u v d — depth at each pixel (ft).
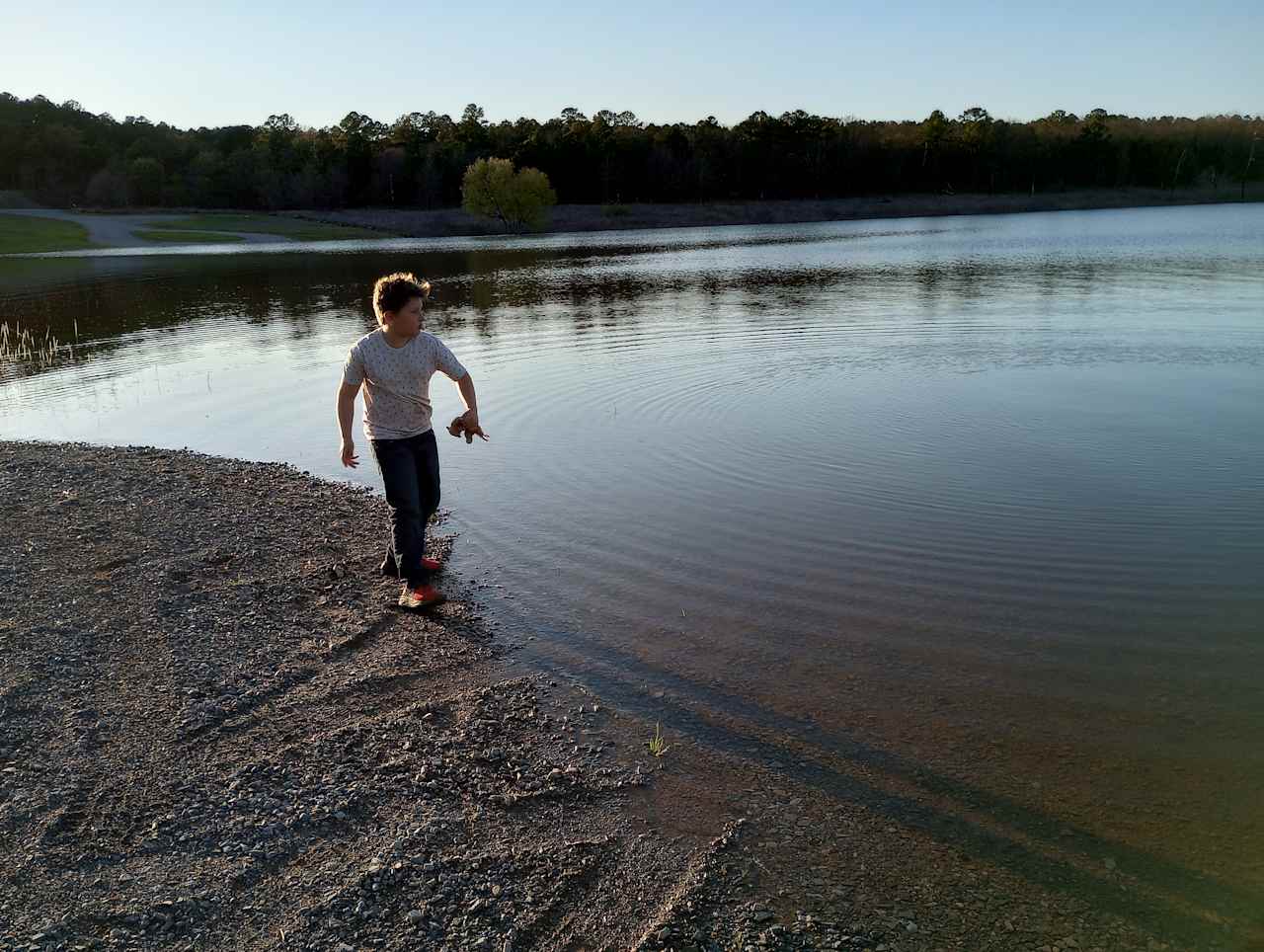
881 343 52.65
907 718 15.87
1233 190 365.20
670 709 16.39
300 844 12.70
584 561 23.09
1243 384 39.52
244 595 21.20
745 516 25.71
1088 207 340.80
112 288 110.52
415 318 19.13
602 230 291.58
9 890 11.53
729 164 370.12
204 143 424.87
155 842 12.55
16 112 403.34
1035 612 19.52
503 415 38.27
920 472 28.94
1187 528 23.75
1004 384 41.04
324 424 39.40
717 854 12.70
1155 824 13.12
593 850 12.80
